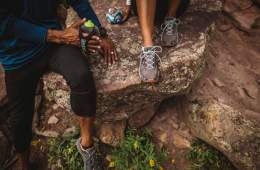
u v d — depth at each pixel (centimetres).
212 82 315
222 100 303
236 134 287
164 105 330
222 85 313
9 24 218
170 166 310
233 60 331
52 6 237
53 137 324
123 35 298
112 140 313
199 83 314
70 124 327
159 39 291
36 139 331
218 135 290
